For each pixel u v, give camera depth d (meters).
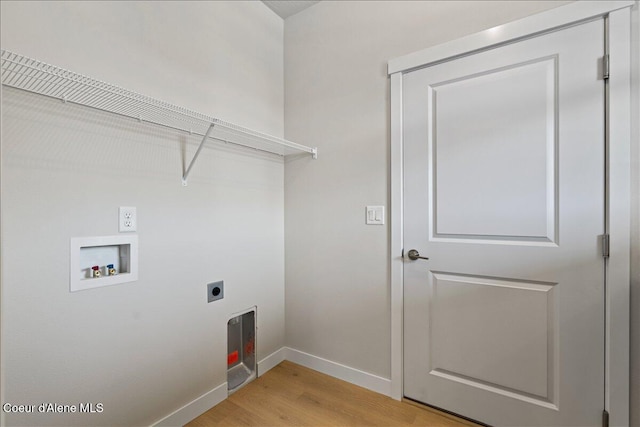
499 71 1.52
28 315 1.13
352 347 1.98
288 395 1.86
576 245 1.35
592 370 1.33
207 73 1.75
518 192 1.48
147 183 1.48
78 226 1.25
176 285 1.60
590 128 1.32
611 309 1.28
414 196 1.75
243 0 1.98
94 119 1.30
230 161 1.90
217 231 1.81
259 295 2.09
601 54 1.30
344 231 2.01
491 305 1.55
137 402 1.44
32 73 1.03
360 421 1.62
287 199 2.28
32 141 1.13
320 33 2.12
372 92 1.90
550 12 1.38
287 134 2.27
